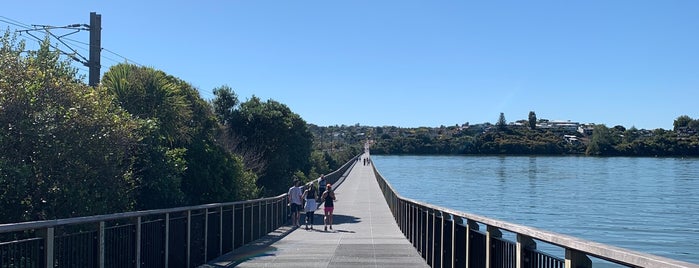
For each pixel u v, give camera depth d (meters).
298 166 47.22
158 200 15.60
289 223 24.91
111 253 8.10
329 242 17.05
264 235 19.52
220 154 20.88
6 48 11.17
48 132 10.35
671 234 36.41
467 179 91.81
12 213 10.28
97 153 11.42
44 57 12.15
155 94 17.44
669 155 161.75
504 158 187.62
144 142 14.78
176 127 18.20
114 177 12.13
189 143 19.70
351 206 33.91
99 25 18.56
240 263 12.39
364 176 73.56
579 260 4.91
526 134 197.00
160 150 15.44
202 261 12.09
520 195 65.44
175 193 15.80
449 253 10.36
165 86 17.83
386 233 20.31
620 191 70.44
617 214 47.38
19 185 9.73
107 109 12.25
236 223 15.37
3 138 9.97
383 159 187.00
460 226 9.53
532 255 6.07
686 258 27.64
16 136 10.29
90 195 11.34
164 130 17.48
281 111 40.28
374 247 15.62
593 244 4.45
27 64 10.97
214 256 13.11
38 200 10.66
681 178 92.25
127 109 16.75
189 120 20.89
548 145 187.38
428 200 59.12
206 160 19.84
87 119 11.31
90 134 11.27
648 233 36.75
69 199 10.81
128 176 12.91
